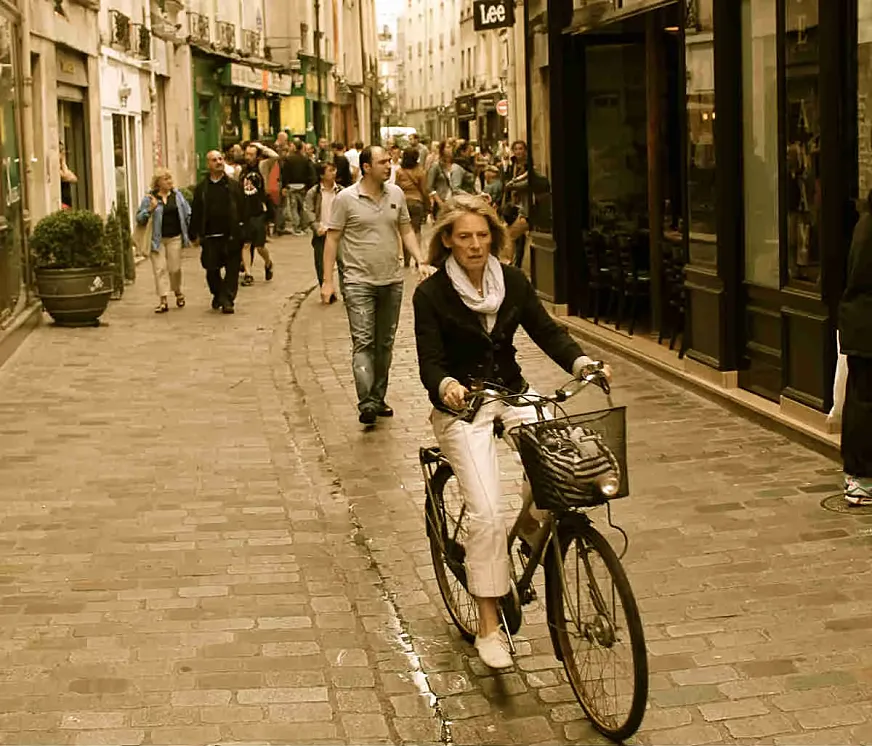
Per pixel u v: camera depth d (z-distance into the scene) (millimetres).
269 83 64250
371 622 8891
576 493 6656
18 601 9297
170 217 25391
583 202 21438
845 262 12617
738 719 7238
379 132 112750
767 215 14281
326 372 18672
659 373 16891
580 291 21578
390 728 7301
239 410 15953
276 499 11953
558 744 7059
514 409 7668
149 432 14703
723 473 12188
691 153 15836
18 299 22812
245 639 8586
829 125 12438
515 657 8227
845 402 11016
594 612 6957
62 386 17500
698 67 15508
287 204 47719
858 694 7516
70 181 30453
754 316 14688
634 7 17969
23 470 12977
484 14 31359
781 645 8242
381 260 14742
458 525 8250
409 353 19859
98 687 7816
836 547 10039
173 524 11164
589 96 21156
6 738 7148
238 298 28031
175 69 48594
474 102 101188
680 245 17969
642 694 6566
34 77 27953
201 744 7082
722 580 9406
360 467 13094
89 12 34281
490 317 7738
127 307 26297
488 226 7707
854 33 12344
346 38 99875
